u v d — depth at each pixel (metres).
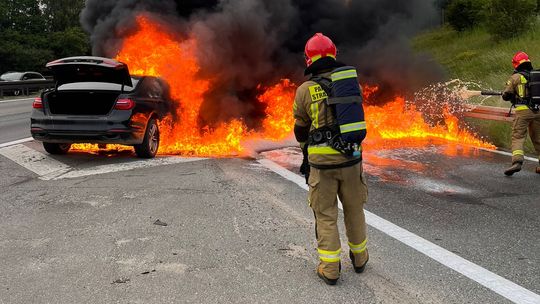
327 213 3.47
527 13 17.09
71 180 6.33
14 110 15.91
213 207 5.17
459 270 3.67
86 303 3.11
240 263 3.75
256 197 5.57
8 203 5.29
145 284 3.37
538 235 4.44
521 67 6.86
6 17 44.34
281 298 3.20
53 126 7.32
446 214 5.05
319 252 3.46
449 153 8.41
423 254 3.98
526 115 6.67
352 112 3.35
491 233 4.48
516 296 3.25
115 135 7.28
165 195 5.62
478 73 14.67
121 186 6.01
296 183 6.23
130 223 4.63
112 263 3.72
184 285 3.36
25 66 39.03
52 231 4.41
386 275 3.58
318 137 3.44
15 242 4.14
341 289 3.35
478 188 6.12
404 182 6.41
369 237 4.37
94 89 7.42
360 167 3.54
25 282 3.40
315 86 3.46
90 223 4.63
